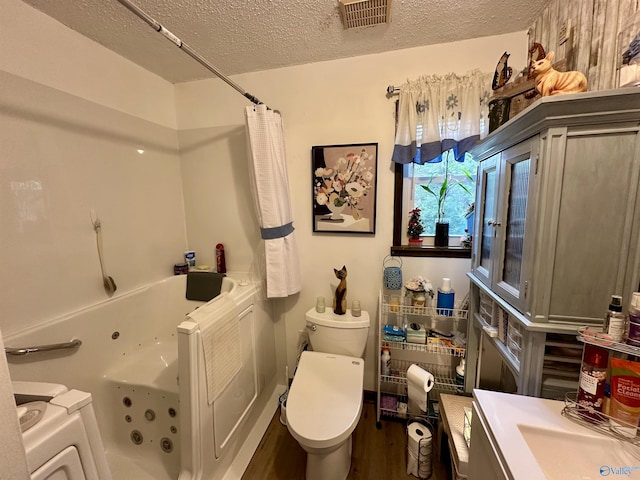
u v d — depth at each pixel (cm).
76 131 143
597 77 99
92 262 152
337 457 129
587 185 80
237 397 148
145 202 183
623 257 78
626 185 77
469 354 151
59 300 137
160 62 173
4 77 116
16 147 120
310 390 135
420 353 182
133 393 139
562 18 118
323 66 174
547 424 75
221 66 179
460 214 174
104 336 151
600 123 76
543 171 82
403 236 180
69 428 62
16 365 116
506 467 63
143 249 183
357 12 129
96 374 145
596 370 75
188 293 194
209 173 205
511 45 149
